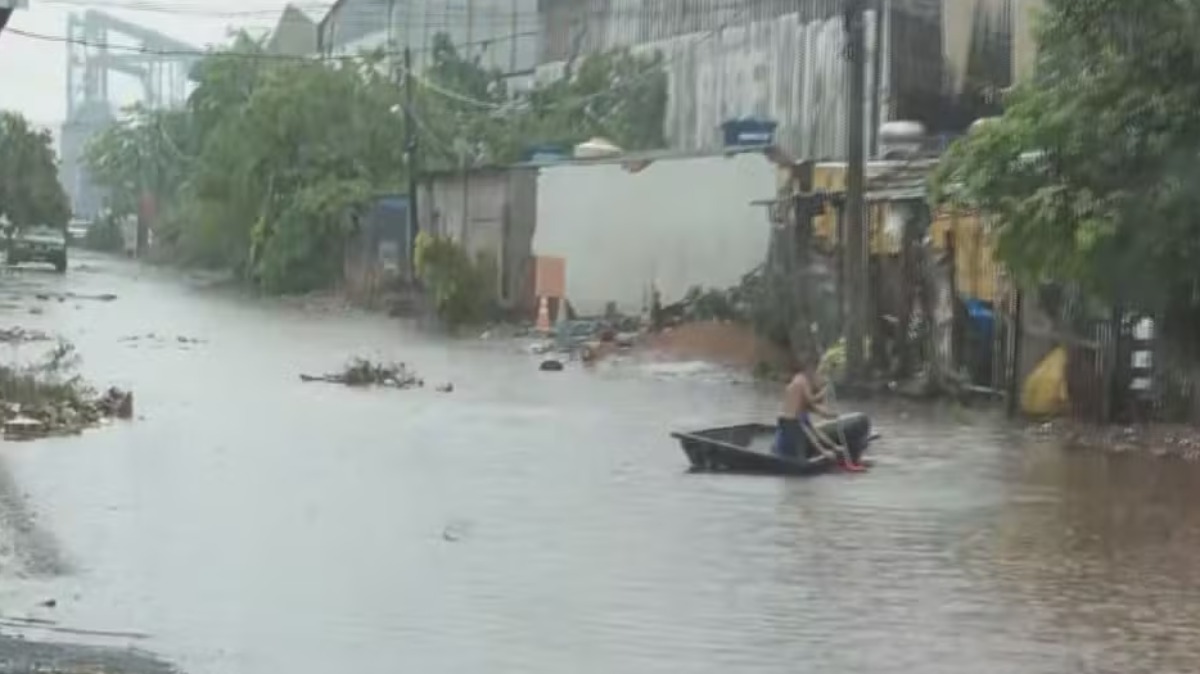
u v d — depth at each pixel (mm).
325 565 48844
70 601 43656
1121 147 77125
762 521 56844
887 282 106750
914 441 80250
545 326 161500
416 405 95938
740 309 130250
